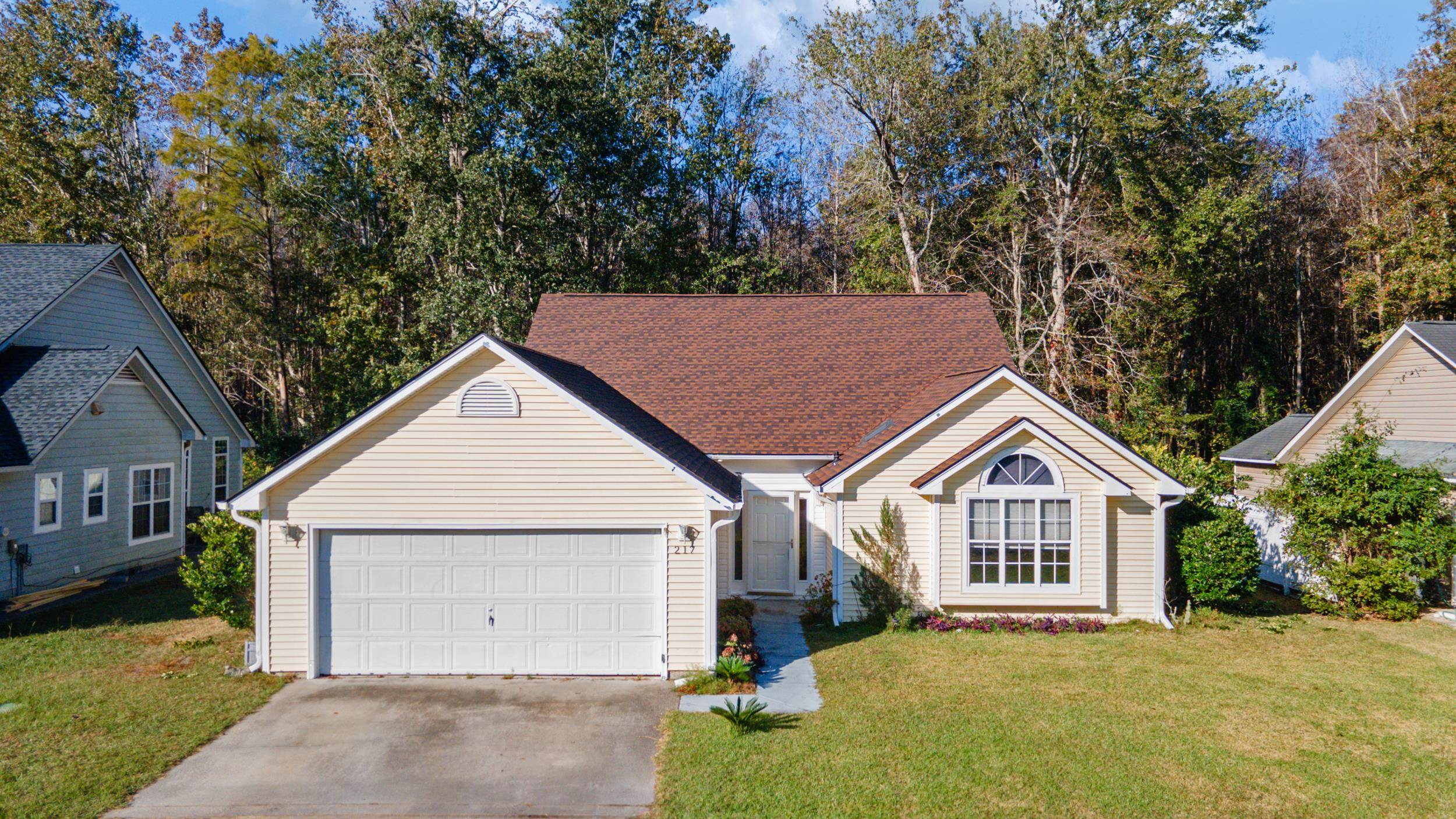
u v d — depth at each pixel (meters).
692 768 9.01
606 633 12.28
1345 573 16.22
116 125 37.50
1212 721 10.45
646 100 36.72
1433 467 16.77
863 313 22.47
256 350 41.09
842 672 12.52
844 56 33.50
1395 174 32.12
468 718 10.55
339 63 35.16
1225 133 32.78
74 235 35.31
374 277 33.91
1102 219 33.78
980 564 15.23
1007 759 9.24
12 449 16.19
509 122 30.36
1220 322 38.81
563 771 9.02
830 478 15.50
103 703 10.88
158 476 21.30
